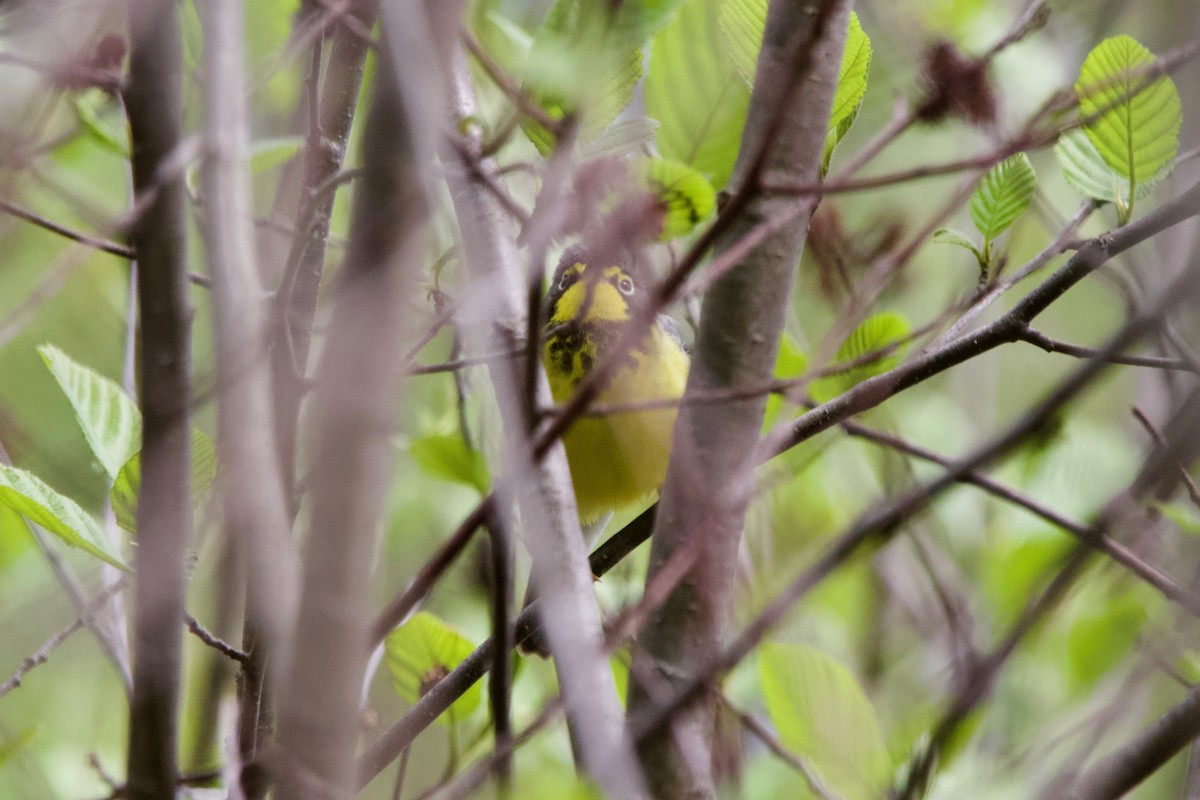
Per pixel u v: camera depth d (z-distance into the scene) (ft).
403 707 31.14
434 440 28.07
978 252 23.35
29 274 35.29
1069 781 20.74
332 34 23.30
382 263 13.56
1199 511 28.60
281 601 15.05
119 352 35.91
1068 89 23.25
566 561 17.90
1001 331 22.41
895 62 28.66
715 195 19.98
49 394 34.73
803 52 15.48
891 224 27.96
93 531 20.13
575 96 15.62
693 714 18.40
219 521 25.95
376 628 15.99
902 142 38.45
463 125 18.62
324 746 13.75
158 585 17.62
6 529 31.58
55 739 33.63
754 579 30.94
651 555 19.12
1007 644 21.90
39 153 22.84
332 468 13.57
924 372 22.59
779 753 23.44
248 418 15.62
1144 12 36.76
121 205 31.07
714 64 22.54
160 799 17.74
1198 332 29.68
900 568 33.24
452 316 19.95
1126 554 22.71
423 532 34.17
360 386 13.50
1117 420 38.47
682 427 19.12
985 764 25.50
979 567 32.68
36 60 20.67
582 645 16.56
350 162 29.12
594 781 15.23
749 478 18.95
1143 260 32.99
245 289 15.72
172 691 17.72
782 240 18.99
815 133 18.95
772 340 19.13
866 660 32.19
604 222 15.78
